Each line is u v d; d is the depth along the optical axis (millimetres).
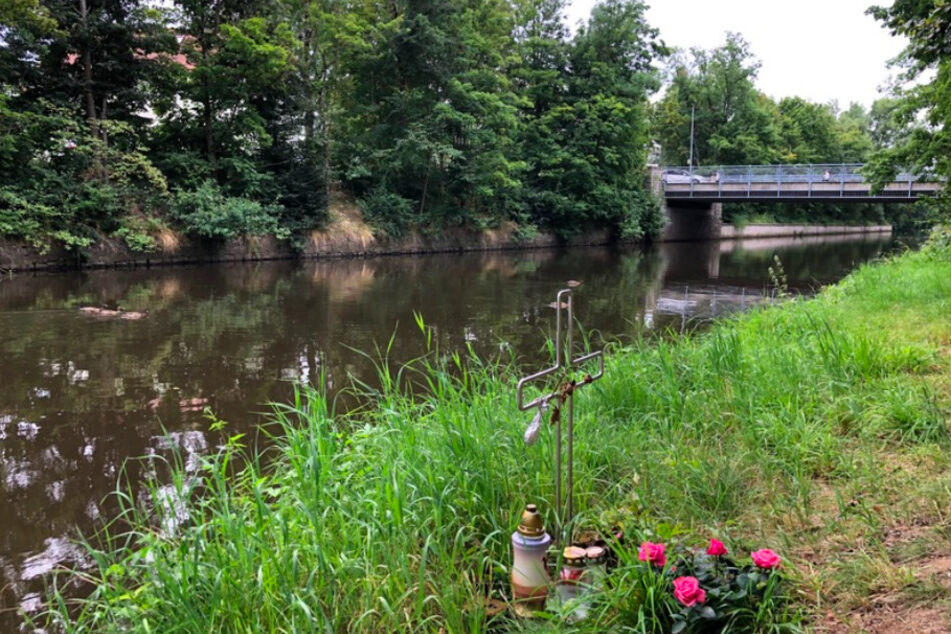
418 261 22344
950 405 3609
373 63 24469
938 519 2498
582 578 2209
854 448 3293
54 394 6277
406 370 7285
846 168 31156
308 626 2119
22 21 15891
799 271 20031
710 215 42375
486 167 26562
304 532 2604
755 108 48406
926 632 1818
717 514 2754
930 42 9016
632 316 11250
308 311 11328
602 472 3162
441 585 2301
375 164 25281
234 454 4750
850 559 2256
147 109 20078
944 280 8312
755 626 1918
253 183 20516
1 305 11359
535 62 32031
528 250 29234
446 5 24531
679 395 4074
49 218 16250
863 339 4750
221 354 8016
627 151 32750
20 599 3094
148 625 2221
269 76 20203
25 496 4133
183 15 19703
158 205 18844
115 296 12672
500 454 3127
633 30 32531
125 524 3781
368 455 3367
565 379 2574
